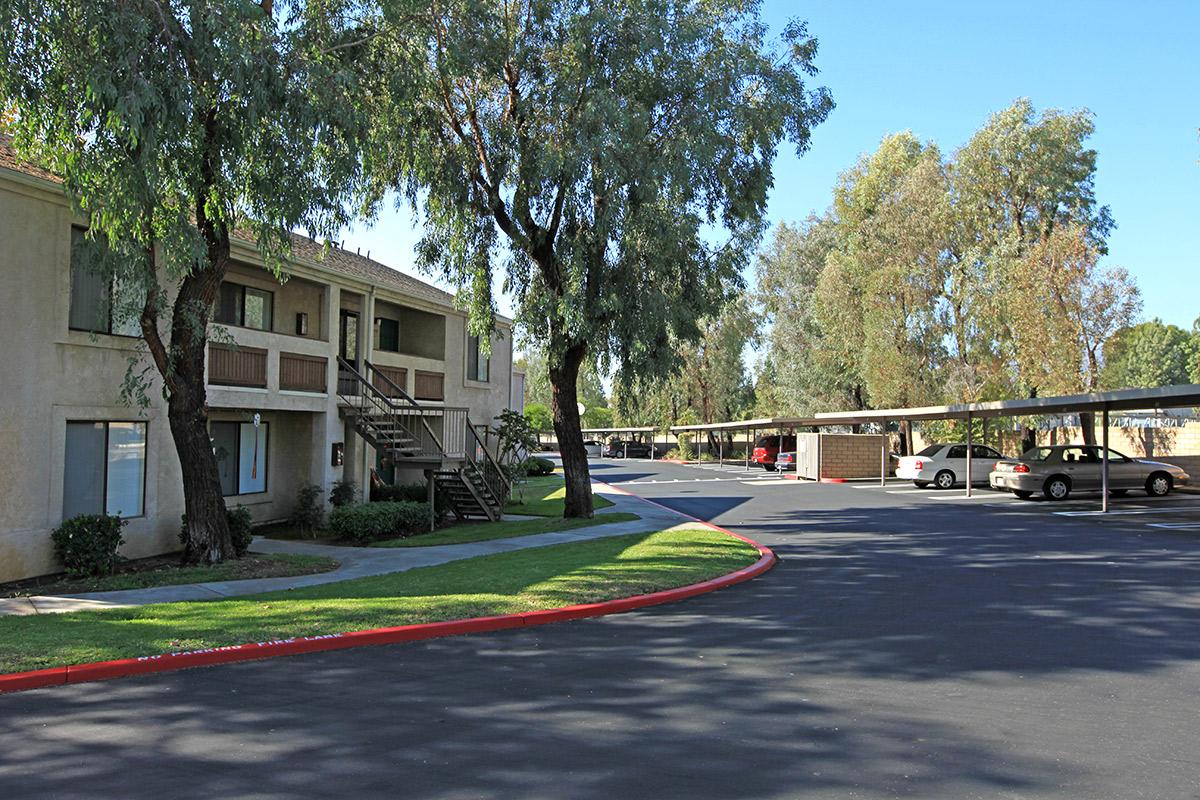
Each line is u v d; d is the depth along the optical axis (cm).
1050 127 4041
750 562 1418
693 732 608
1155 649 845
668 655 843
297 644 863
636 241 1905
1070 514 2255
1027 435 3875
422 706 675
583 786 509
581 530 1945
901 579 1284
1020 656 821
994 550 1593
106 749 578
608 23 1812
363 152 1488
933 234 3928
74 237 1397
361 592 1153
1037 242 3606
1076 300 3098
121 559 1468
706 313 2161
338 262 2269
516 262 2109
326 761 553
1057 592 1160
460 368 2752
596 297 1947
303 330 2170
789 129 2002
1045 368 3159
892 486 3462
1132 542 1695
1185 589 1175
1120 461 2703
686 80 1891
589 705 675
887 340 3981
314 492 2003
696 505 2689
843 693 703
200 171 1282
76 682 752
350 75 1325
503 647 887
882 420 3475
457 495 2259
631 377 2088
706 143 1823
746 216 2033
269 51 1245
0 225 1266
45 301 1339
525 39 1909
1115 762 546
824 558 1522
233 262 1811
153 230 1242
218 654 823
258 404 1805
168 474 1589
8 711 666
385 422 2192
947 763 546
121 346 1477
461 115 2023
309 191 1318
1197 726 616
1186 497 2669
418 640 923
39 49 1152
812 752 567
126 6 1109
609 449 7519
